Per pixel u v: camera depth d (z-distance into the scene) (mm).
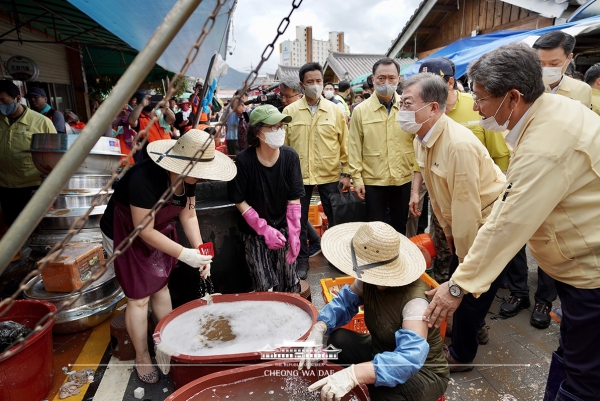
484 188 2285
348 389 1530
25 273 3836
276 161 2824
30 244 3381
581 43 6066
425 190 3938
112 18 3260
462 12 9414
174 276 2938
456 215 2234
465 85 7887
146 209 2156
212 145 2191
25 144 4000
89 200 3572
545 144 1491
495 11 8406
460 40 8086
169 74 9977
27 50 6738
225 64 4715
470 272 1662
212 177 2088
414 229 4211
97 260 3117
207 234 2945
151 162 2242
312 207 5145
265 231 2824
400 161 3676
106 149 3717
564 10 6062
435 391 1730
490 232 1616
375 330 1827
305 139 3939
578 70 6770
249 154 2795
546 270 1744
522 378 2432
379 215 3836
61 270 2824
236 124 6672
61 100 8195
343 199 3994
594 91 3609
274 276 2955
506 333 2920
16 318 2410
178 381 2061
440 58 2990
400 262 1728
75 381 2402
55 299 2812
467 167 2127
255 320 2377
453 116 3047
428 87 2186
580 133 1468
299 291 3117
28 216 802
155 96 5262
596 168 1471
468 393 2307
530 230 1543
